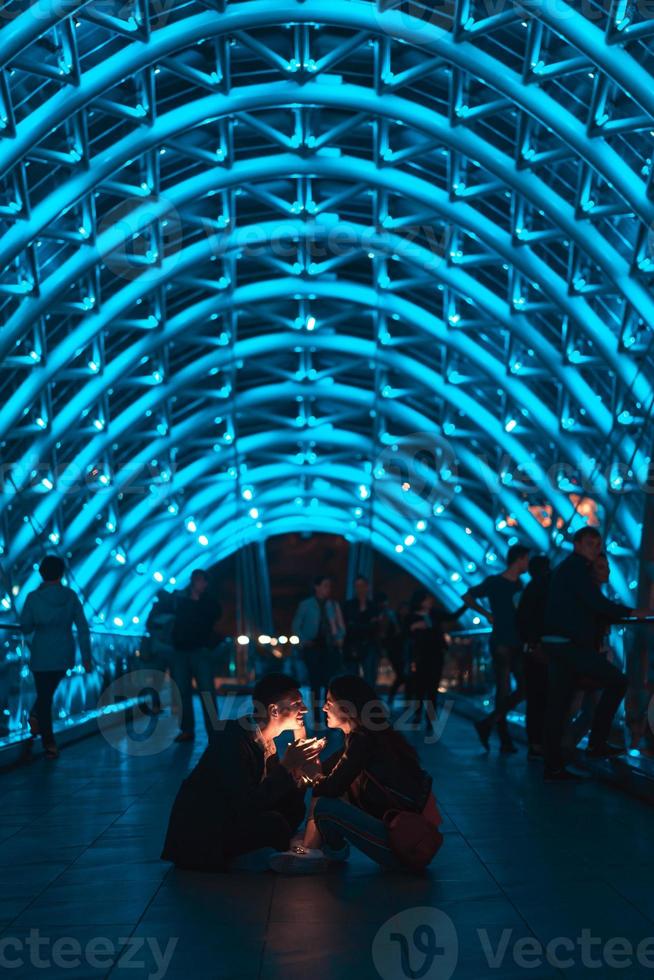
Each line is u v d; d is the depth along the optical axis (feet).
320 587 71.92
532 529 141.28
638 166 79.15
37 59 70.33
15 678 52.85
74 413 107.86
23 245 76.84
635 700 39.29
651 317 83.87
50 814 33.40
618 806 33.71
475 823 30.73
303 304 120.47
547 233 90.53
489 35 75.31
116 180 88.38
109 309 98.12
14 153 66.85
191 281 106.73
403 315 112.98
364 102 79.41
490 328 110.93
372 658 77.61
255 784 25.13
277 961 16.99
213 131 89.35
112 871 24.31
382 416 142.61
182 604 61.87
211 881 23.20
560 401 111.45
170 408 133.69
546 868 24.02
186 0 70.03
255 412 147.54
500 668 54.60
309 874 23.91
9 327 86.63
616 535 60.59
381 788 24.68
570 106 79.20
